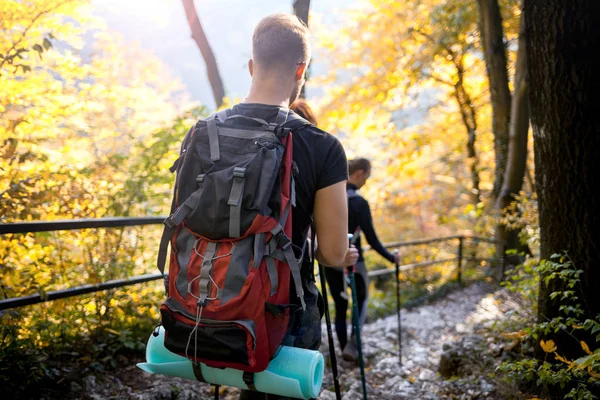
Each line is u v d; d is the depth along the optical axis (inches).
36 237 143.4
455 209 617.0
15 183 146.4
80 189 155.8
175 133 184.7
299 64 73.7
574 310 109.0
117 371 139.2
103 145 235.0
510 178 342.3
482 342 162.9
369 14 489.4
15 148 160.9
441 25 419.5
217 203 65.1
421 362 188.7
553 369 119.2
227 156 68.4
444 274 377.1
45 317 137.7
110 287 139.8
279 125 69.5
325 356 189.8
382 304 289.6
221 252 65.6
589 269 118.4
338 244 71.7
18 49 176.9
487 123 522.3
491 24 359.6
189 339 65.1
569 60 113.8
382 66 496.1
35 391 117.8
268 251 65.0
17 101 187.2
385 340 222.4
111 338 148.8
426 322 256.8
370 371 177.5
